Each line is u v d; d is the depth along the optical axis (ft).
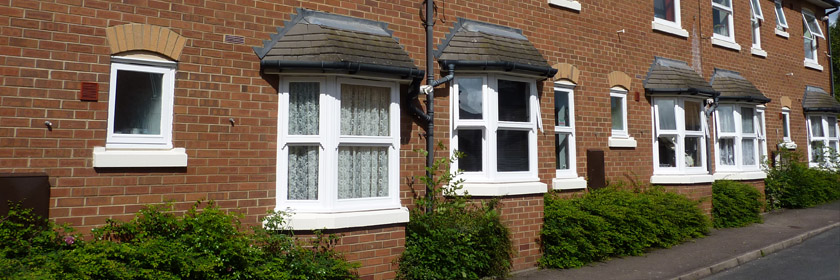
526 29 26.48
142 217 16.22
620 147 30.22
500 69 22.84
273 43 19.03
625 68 31.01
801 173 40.63
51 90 15.33
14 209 14.47
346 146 19.56
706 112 33.91
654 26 32.81
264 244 17.48
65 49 15.57
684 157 31.81
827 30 51.75
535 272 23.03
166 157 16.65
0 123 14.62
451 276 20.12
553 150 26.09
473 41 23.32
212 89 17.76
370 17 21.45
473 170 23.44
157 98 17.19
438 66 23.11
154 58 16.90
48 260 13.93
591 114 28.96
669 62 33.58
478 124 23.16
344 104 19.61
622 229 25.73
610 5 30.60
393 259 19.60
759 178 37.65
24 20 15.08
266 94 18.75
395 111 20.61
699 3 36.63
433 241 20.27
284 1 19.53
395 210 19.99
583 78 28.73
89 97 15.84
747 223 33.99
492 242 21.43
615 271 23.18
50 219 15.10
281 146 18.84
